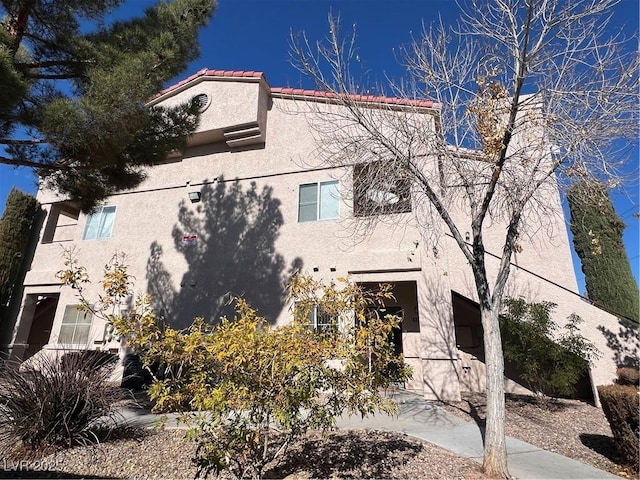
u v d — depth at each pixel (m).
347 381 4.46
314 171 12.36
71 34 7.49
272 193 12.63
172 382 4.44
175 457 5.57
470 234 11.04
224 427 4.07
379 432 6.77
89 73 6.86
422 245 10.51
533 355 8.98
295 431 4.43
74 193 8.26
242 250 12.41
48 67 7.55
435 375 9.57
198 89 14.11
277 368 4.00
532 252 12.27
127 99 6.63
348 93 7.36
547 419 8.10
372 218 8.77
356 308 4.98
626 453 5.45
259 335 4.16
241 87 13.54
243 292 11.88
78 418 6.12
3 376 6.13
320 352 4.24
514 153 6.60
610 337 9.68
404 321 11.56
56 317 13.88
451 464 5.36
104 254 14.06
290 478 4.85
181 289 12.66
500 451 5.07
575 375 8.84
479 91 6.47
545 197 8.18
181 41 8.23
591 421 8.00
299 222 12.03
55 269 14.60
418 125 7.14
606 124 6.15
